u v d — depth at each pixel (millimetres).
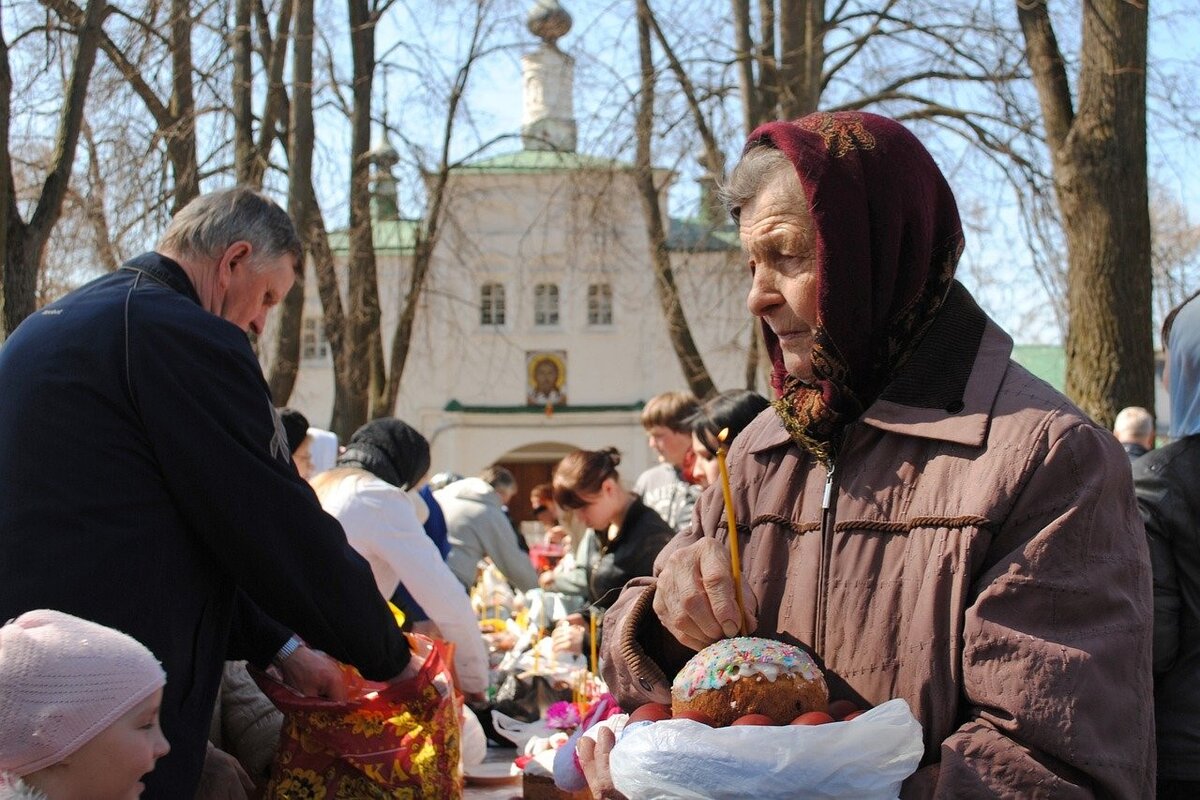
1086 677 1283
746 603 1542
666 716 1513
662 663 1674
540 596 5160
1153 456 2318
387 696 2547
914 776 1354
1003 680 1301
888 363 1529
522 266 18906
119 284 2289
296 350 13367
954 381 1485
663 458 5293
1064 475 1358
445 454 33531
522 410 33812
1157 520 2234
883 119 1533
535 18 28047
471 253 18094
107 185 11648
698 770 1262
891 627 1429
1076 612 1314
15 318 6480
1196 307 2348
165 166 12031
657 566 1791
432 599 3621
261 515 2205
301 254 2674
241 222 2508
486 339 33656
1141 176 7918
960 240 1557
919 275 1506
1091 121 7914
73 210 11875
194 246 2480
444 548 5395
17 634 1839
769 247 1545
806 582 1529
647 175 14867
